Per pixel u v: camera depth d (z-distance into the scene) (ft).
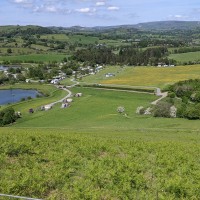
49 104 372.58
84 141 90.68
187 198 52.42
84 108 334.85
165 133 147.13
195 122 225.76
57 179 56.59
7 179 56.08
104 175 59.72
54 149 79.36
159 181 58.85
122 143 91.50
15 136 91.40
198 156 81.20
